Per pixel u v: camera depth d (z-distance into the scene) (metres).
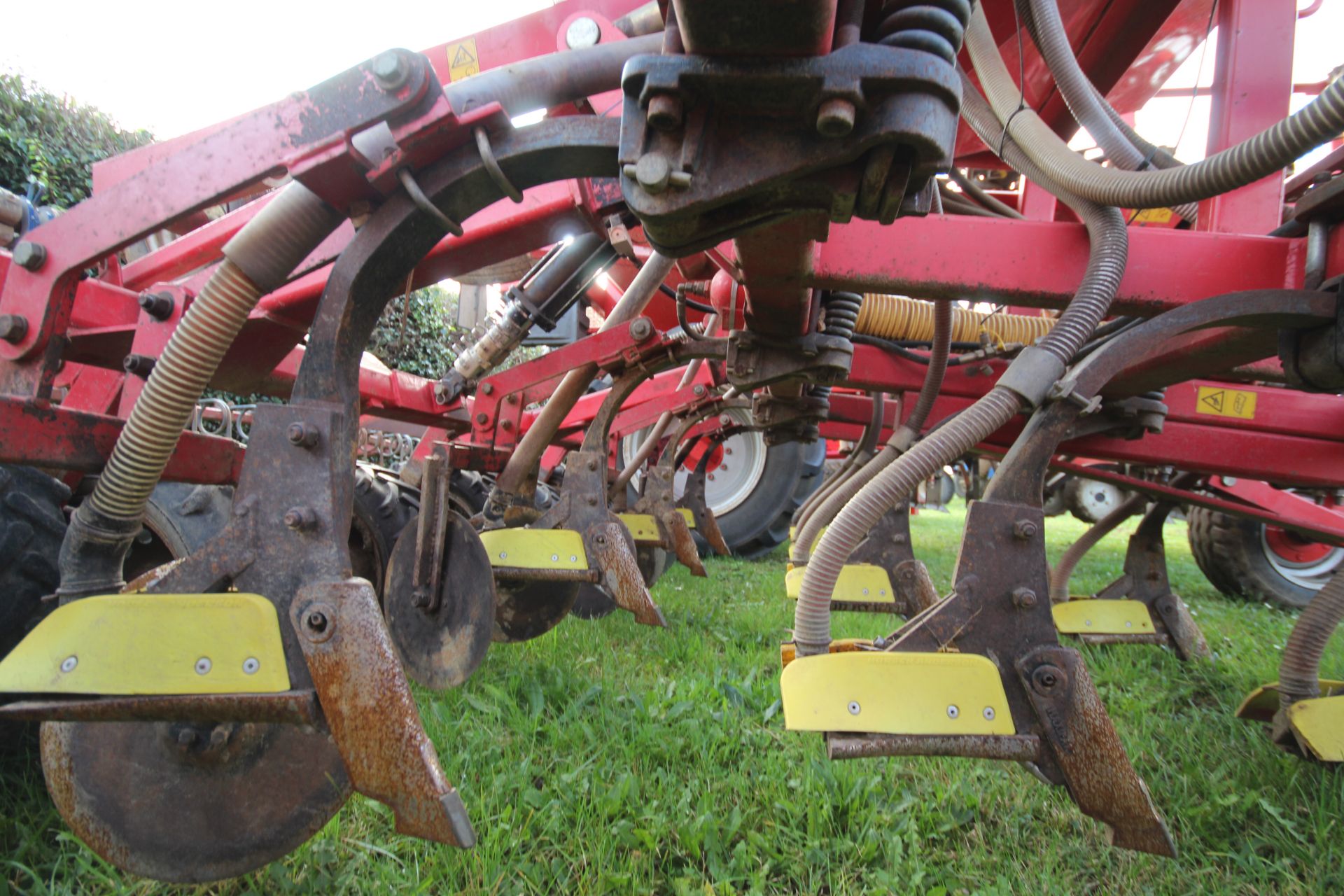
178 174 1.09
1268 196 1.70
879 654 1.17
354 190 1.05
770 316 1.86
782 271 1.51
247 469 1.01
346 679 0.94
